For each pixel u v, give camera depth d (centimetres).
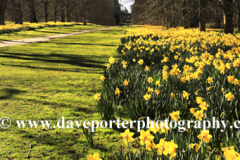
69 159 282
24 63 1012
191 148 208
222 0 975
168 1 1655
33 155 289
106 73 580
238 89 366
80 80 718
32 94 562
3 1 3484
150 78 416
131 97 399
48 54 1307
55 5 5600
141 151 219
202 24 2027
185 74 452
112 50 1520
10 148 305
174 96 371
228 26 1593
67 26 5003
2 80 699
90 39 2414
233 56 557
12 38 2266
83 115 434
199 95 375
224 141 262
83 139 337
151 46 1012
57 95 559
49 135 348
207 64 550
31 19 4622
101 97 406
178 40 1146
